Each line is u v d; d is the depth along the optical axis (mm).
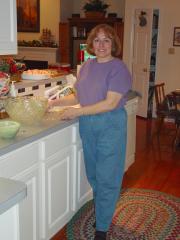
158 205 3164
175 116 4961
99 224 2506
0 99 2424
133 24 6488
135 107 3646
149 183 3668
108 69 2273
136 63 6578
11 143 1941
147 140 5230
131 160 3885
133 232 2711
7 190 1131
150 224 2836
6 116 2430
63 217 2625
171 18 6324
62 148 2463
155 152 4684
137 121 6406
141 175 3873
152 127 6008
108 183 2404
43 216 2340
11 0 2234
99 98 2307
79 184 2791
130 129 3639
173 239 2633
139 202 3209
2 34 2186
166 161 4348
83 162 2783
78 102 2607
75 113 2332
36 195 2221
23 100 2348
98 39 2283
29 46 8289
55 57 8156
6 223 1134
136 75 6629
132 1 6445
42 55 8258
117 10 7949
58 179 2463
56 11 8109
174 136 5434
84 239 2604
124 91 2270
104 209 2461
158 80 6664
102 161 2373
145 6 6395
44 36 8305
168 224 2846
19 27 8539
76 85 2467
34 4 8305
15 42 2326
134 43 6539
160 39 6484
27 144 2070
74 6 8500
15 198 1104
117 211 3023
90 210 2977
